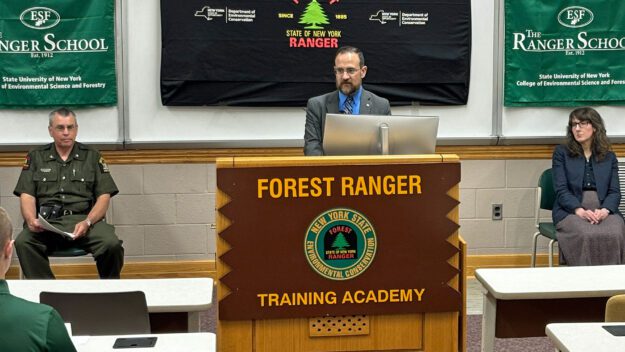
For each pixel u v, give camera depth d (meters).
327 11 5.20
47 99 5.12
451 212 2.61
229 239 2.54
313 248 2.57
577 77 5.43
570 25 5.38
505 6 5.32
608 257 4.80
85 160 4.86
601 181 5.03
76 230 4.58
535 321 2.97
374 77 5.27
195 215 5.34
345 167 2.55
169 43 5.10
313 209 2.56
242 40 5.16
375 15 5.23
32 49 5.09
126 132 5.20
